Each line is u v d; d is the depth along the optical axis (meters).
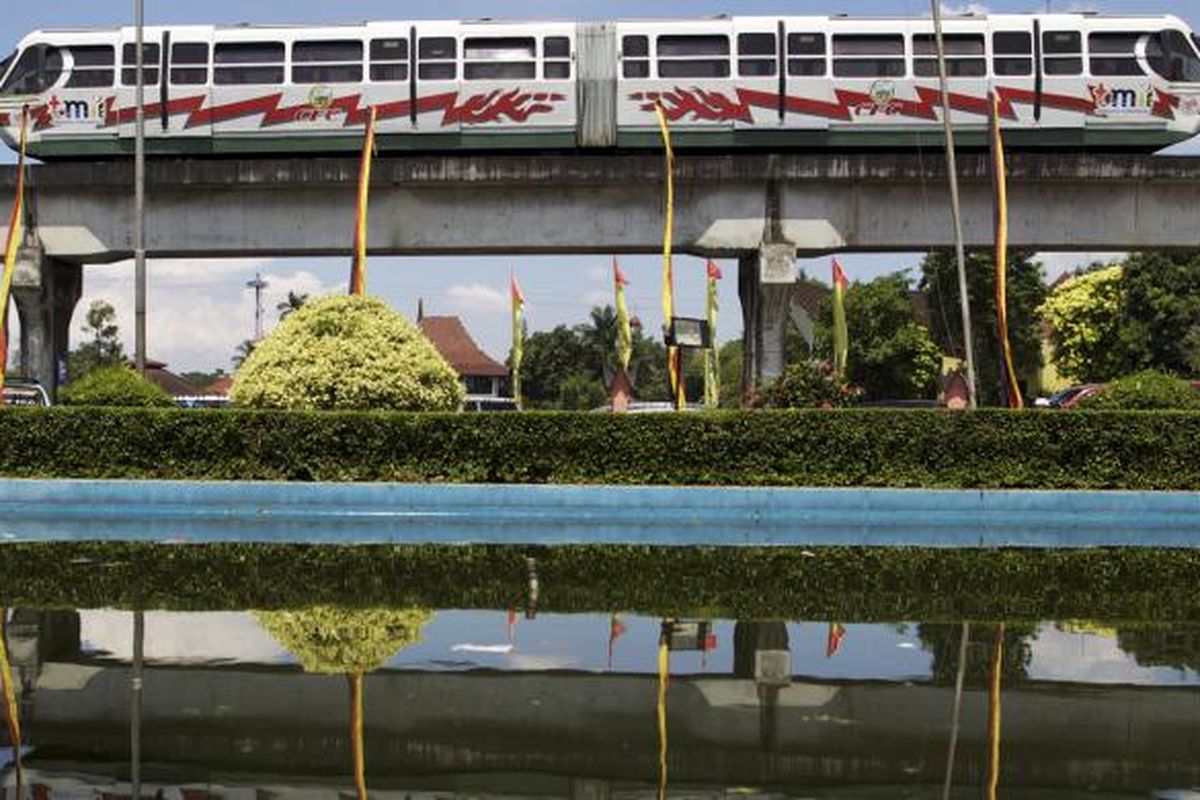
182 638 6.84
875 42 20.73
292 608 7.88
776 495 13.32
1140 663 6.32
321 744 4.78
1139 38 20.77
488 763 4.55
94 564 9.84
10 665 6.13
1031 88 20.67
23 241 21.98
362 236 19.58
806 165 20.83
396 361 15.14
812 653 6.56
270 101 20.92
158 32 21.06
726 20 20.84
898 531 12.91
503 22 20.98
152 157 22.12
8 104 21.23
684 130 20.81
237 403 15.39
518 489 13.27
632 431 13.99
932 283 43.16
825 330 43.38
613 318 67.62
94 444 14.01
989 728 5.06
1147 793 4.21
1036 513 13.43
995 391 44.00
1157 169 20.83
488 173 20.91
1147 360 38.44
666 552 11.05
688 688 5.75
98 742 4.79
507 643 6.77
